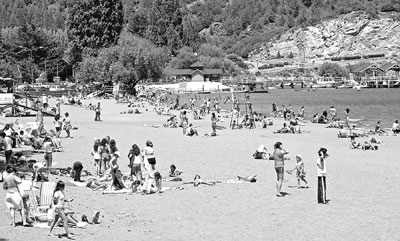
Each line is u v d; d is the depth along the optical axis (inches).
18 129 1903.3
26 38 6924.2
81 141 1863.9
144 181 1122.0
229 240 764.6
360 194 1057.5
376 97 5674.2
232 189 1110.4
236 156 1553.9
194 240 765.3
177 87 7126.0
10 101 2751.0
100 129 2271.2
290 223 852.6
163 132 2180.1
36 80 6535.4
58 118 2001.7
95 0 6018.7
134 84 5177.2
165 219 882.1
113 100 4594.0
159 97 4436.5
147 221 869.2
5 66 5856.3
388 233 788.0
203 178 1228.5
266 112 3656.5
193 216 901.8
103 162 1241.4
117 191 1079.6
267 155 1497.3
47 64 6948.8
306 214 907.4
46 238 763.4
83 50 5974.4
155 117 3016.7
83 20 6028.5
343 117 3203.7
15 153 1350.9
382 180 1197.1
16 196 820.0
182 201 1009.5
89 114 3203.7
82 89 5344.5
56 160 1455.5
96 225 842.8
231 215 907.4
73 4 6097.4
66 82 6604.3
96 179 1190.3
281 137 2053.4
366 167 1374.3
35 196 905.5
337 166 1391.5
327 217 885.8
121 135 2057.1
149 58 5128.0
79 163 1167.6
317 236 778.8
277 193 1043.9
